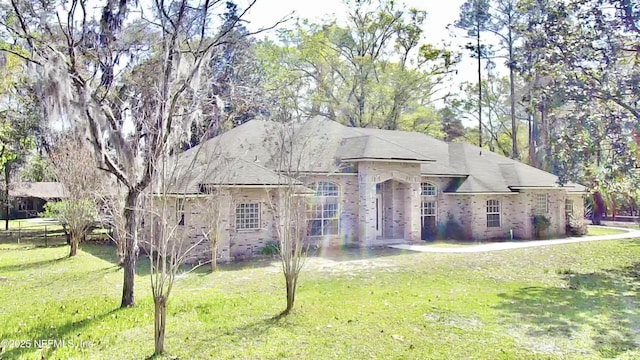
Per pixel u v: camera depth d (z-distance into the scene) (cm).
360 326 875
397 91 3794
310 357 719
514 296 1127
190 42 1162
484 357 719
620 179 1351
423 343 782
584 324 893
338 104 3859
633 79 1324
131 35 1102
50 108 947
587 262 1659
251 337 813
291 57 3712
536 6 1645
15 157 2750
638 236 2544
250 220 1820
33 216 5091
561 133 1505
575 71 1481
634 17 1404
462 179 2478
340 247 2064
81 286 1268
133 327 870
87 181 1764
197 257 1658
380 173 2145
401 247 2077
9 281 1345
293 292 997
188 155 1666
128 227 1038
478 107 4512
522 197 2492
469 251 1945
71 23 972
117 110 1105
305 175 1298
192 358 715
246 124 2198
